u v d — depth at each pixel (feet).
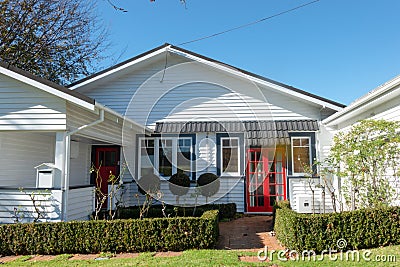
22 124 22.16
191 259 16.15
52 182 21.88
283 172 35.24
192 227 18.65
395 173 21.07
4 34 44.42
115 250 18.40
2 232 18.61
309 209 31.24
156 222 18.62
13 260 17.28
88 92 37.96
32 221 21.57
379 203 20.26
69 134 22.49
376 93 20.22
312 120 35.22
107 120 30.19
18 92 22.50
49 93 22.33
